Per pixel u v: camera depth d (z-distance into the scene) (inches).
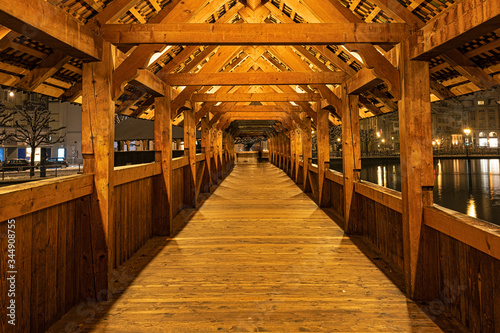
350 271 124.1
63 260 92.2
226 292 106.1
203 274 122.0
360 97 201.3
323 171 256.7
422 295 99.9
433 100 142.6
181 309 95.0
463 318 86.3
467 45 103.0
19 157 1072.2
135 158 489.1
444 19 84.9
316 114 271.0
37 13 73.0
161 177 179.8
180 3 116.4
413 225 101.9
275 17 202.7
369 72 139.9
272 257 140.9
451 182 674.2
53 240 86.7
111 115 106.9
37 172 725.3
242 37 111.3
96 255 102.7
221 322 87.4
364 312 92.6
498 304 72.6
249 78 186.5
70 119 1132.5
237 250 151.1
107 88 105.2
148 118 241.0
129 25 107.5
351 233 178.1
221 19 196.1
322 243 161.9
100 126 104.8
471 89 121.7
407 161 103.9
